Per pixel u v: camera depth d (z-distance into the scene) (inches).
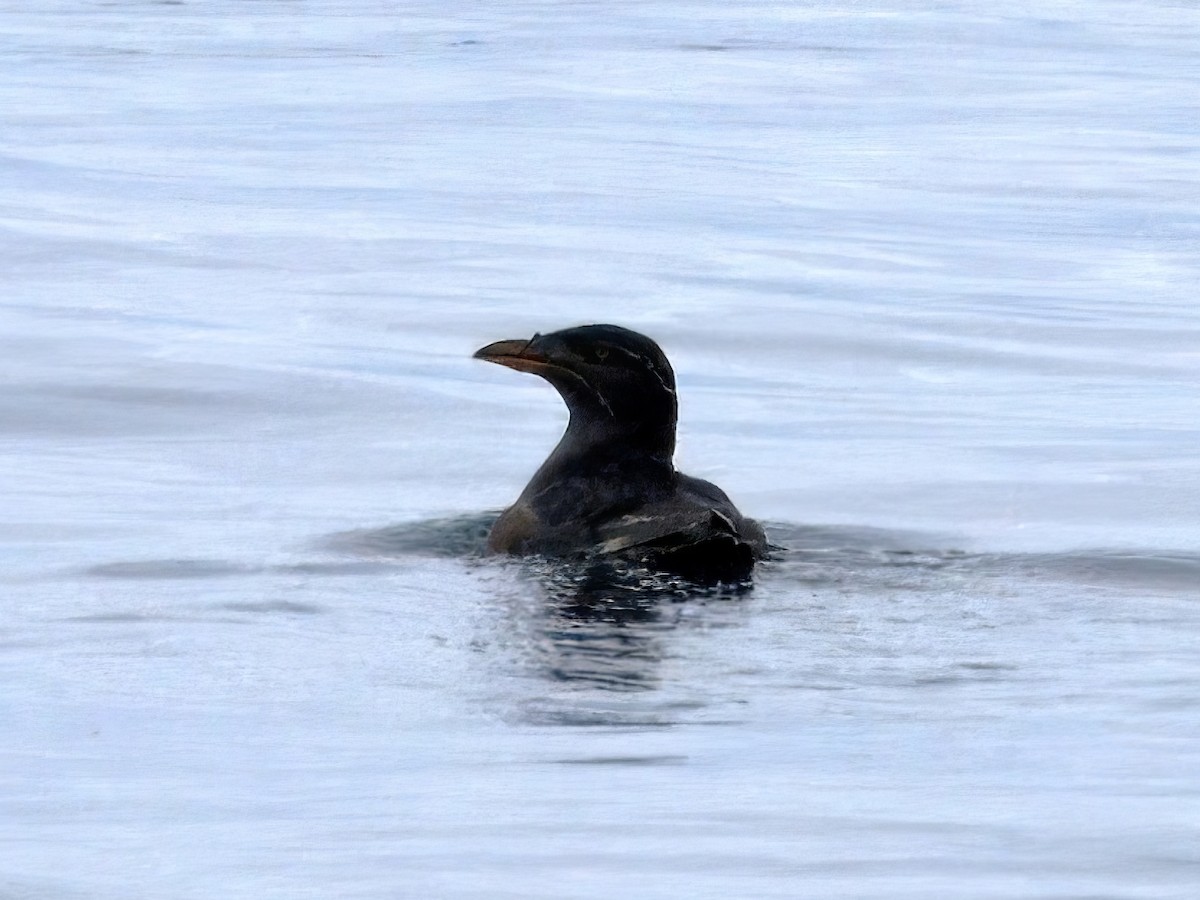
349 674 836.6
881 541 1130.0
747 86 4170.8
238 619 922.7
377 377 1603.1
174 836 640.4
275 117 3545.8
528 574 987.3
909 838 636.7
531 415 1494.8
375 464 1342.3
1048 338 1808.6
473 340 1765.5
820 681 826.2
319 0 6205.7
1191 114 3700.8
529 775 706.8
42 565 1046.4
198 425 1440.7
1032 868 608.7
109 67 4338.1
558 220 2468.0
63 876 606.5
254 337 1747.0
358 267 2114.9
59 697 807.1
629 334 1051.3
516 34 5206.7
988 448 1409.9
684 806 669.3
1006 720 775.7
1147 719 776.9
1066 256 2263.8
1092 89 4141.2
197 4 5994.1
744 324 1844.2
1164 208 2632.9
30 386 1535.4
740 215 2527.1
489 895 586.6
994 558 1061.1
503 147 3206.2
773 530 1157.1
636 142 3299.7
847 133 3454.7
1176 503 1247.5
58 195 2578.7
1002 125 3563.0
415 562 1034.1
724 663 850.1
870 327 1840.6
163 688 818.8
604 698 803.4
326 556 1056.8
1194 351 1759.4
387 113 3639.3
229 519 1175.6
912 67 4576.8
